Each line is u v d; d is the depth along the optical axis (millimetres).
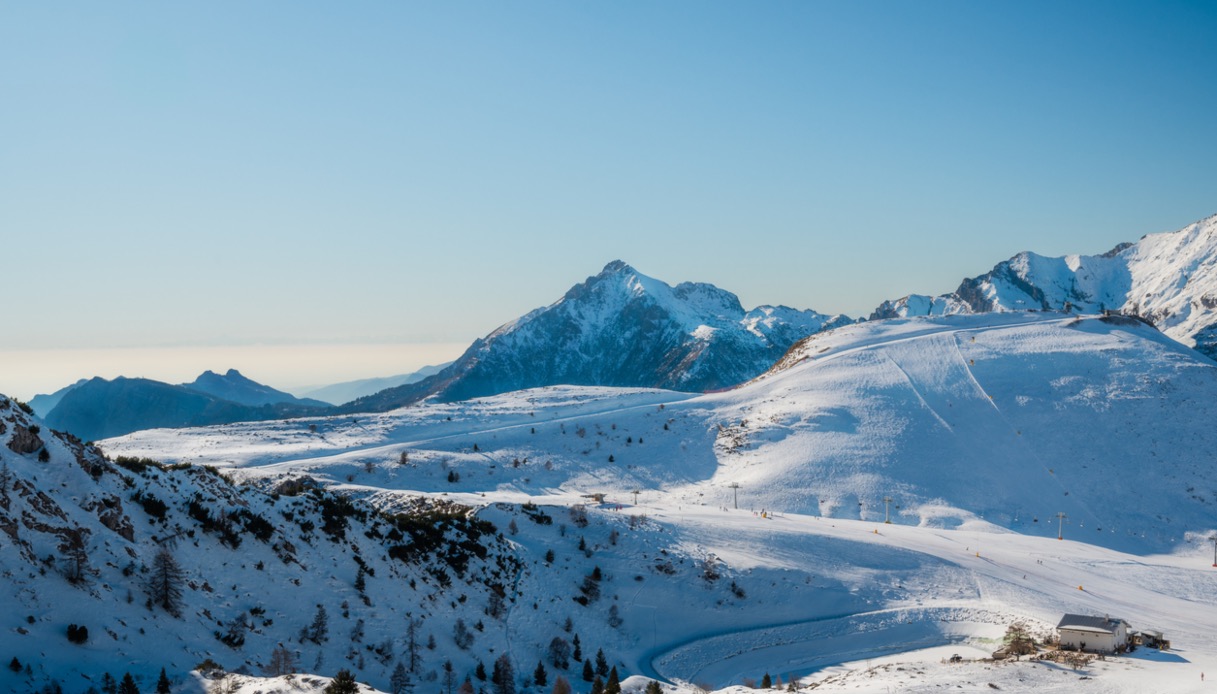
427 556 107062
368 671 78750
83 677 57969
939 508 179875
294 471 189125
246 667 69375
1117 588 132000
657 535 135375
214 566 80375
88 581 67125
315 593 85625
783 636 112000
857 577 127188
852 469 195250
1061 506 186375
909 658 104188
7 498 67500
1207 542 173750
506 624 100500
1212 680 87062
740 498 182625
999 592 123812
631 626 112625
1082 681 87375
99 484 78875
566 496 180750
